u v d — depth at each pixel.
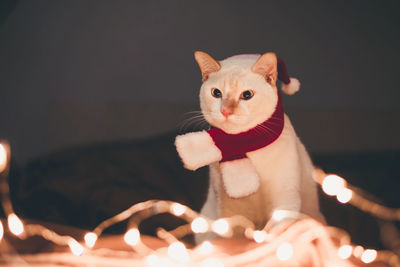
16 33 1.65
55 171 1.37
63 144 1.67
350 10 1.66
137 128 1.67
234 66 0.89
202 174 1.40
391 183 1.37
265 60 0.87
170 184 1.37
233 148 0.89
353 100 1.68
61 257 0.84
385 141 1.66
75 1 1.67
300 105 1.69
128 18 1.70
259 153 0.90
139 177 1.36
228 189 0.88
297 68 1.68
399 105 1.68
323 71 1.68
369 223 1.22
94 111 1.67
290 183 0.91
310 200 0.99
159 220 1.20
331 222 1.24
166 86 1.71
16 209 1.21
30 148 1.67
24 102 1.67
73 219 1.21
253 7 1.67
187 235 1.14
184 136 0.89
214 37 1.69
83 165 1.38
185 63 1.71
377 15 1.66
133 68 1.71
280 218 0.89
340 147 1.66
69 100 1.67
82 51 1.69
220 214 0.98
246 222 0.97
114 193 1.26
